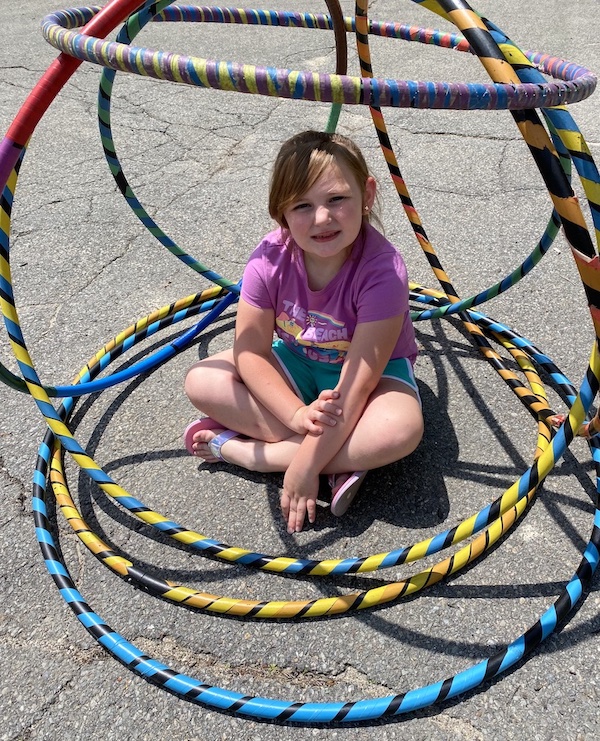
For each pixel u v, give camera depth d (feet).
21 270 9.29
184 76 3.93
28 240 9.93
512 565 5.33
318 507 5.92
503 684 4.58
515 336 7.36
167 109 13.66
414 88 3.74
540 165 4.03
